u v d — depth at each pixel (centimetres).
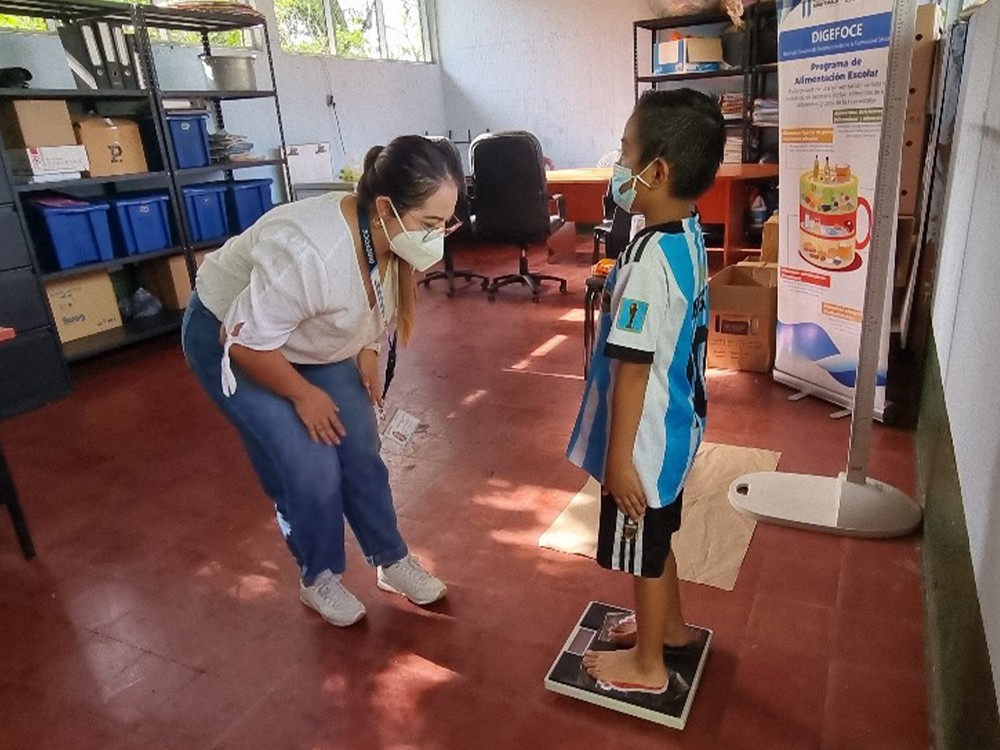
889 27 228
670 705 151
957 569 144
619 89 653
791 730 146
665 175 119
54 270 395
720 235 535
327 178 620
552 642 176
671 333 124
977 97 195
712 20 551
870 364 202
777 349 309
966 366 158
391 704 161
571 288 513
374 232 145
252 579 210
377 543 191
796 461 249
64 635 191
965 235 188
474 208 478
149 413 339
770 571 194
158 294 471
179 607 199
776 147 555
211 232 475
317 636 184
